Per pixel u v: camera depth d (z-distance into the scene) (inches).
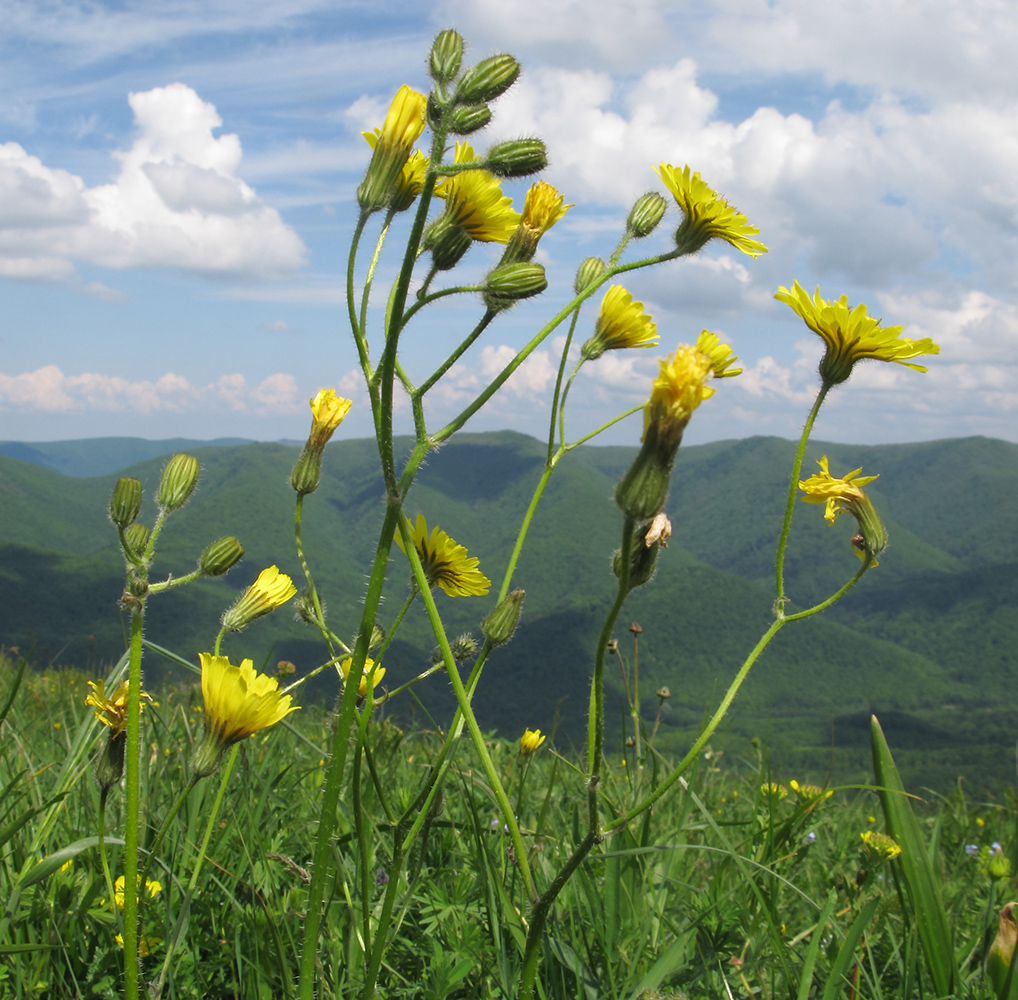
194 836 87.0
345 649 65.9
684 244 67.2
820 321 60.9
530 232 66.6
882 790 90.9
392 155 54.7
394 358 52.8
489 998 73.0
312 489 68.2
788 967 78.7
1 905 71.3
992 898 103.4
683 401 46.6
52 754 122.1
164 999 66.9
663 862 99.8
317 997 67.3
